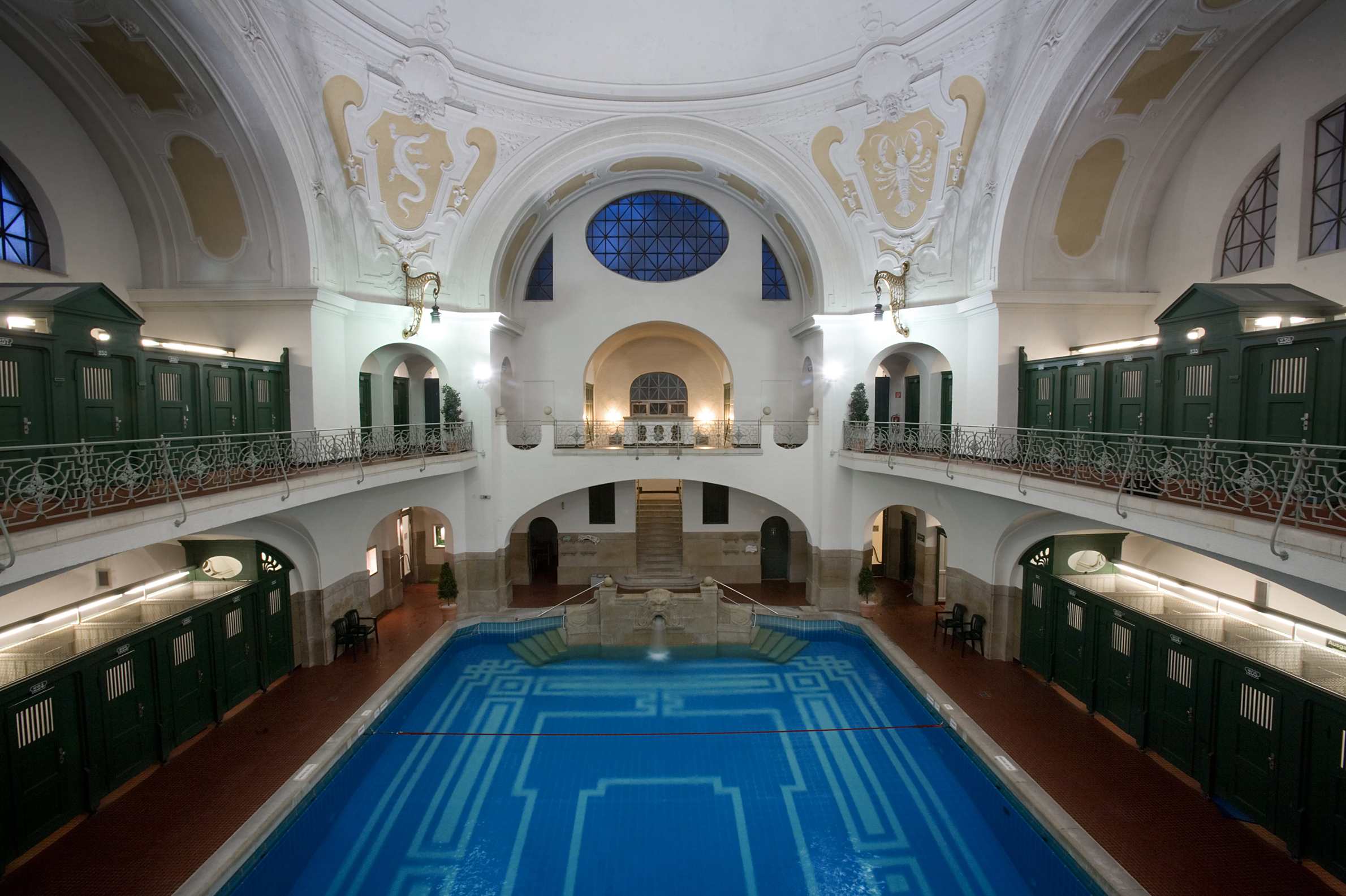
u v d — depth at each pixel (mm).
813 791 9930
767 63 15570
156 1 9445
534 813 9398
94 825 8602
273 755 10328
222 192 12758
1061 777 9516
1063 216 13523
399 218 15539
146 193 12586
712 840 8836
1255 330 8961
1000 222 13570
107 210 12102
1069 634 12336
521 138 16328
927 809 9586
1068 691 12320
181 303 13234
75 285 9367
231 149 12086
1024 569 13766
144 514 7418
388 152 14539
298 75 12164
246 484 9773
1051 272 13953
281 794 8898
